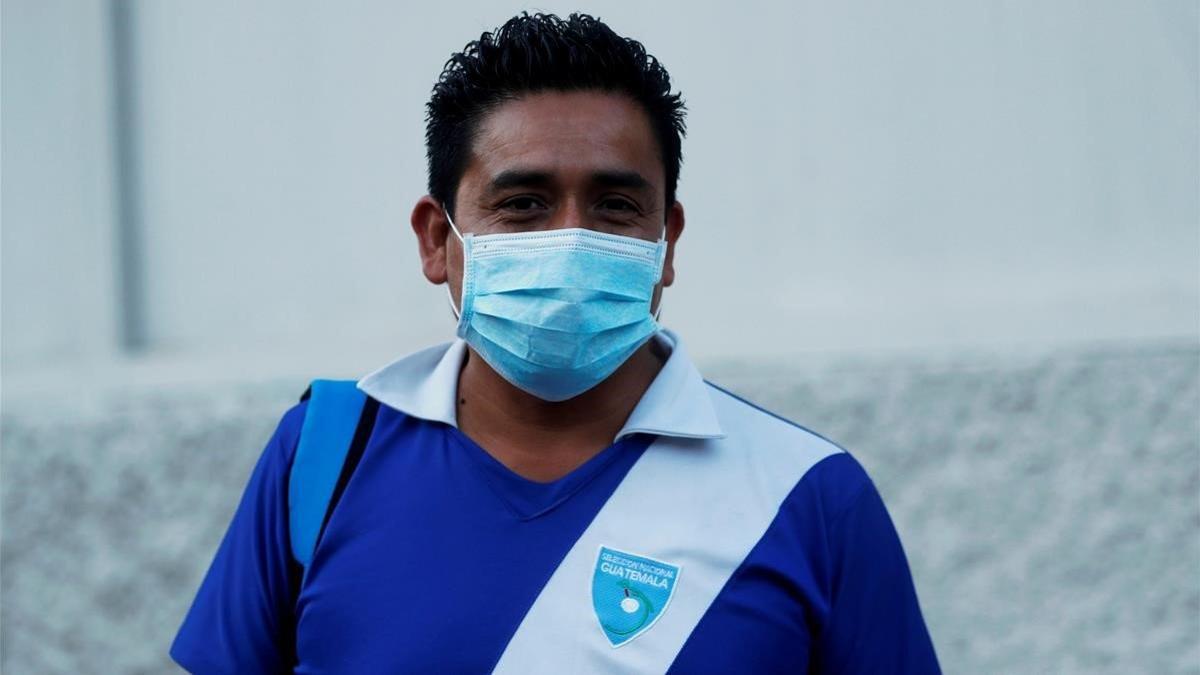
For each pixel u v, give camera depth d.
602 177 1.92
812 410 3.28
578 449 1.97
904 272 3.43
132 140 3.70
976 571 3.24
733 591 1.82
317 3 3.63
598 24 1.97
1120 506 3.20
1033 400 3.24
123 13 3.71
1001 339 3.28
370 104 3.61
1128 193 3.35
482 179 1.96
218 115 3.67
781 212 3.48
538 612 1.81
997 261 3.40
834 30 3.46
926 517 3.25
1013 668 3.22
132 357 3.68
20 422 3.55
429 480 1.93
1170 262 3.32
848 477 1.93
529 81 1.94
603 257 1.92
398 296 3.60
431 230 2.12
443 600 1.83
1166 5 3.34
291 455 2.01
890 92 3.44
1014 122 3.40
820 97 3.46
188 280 3.68
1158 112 3.34
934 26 3.43
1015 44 3.40
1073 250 3.37
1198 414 3.18
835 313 3.44
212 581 2.02
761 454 1.93
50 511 3.53
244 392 3.49
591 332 1.90
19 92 3.70
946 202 3.42
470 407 2.03
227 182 3.67
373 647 1.82
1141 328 3.24
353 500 1.94
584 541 1.86
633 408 2.01
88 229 3.69
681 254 3.51
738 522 1.86
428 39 3.58
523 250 1.93
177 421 3.50
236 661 1.95
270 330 3.66
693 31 3.50
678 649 1.78
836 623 1.86
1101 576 3.21
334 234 3.62
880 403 3.28
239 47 3.66
